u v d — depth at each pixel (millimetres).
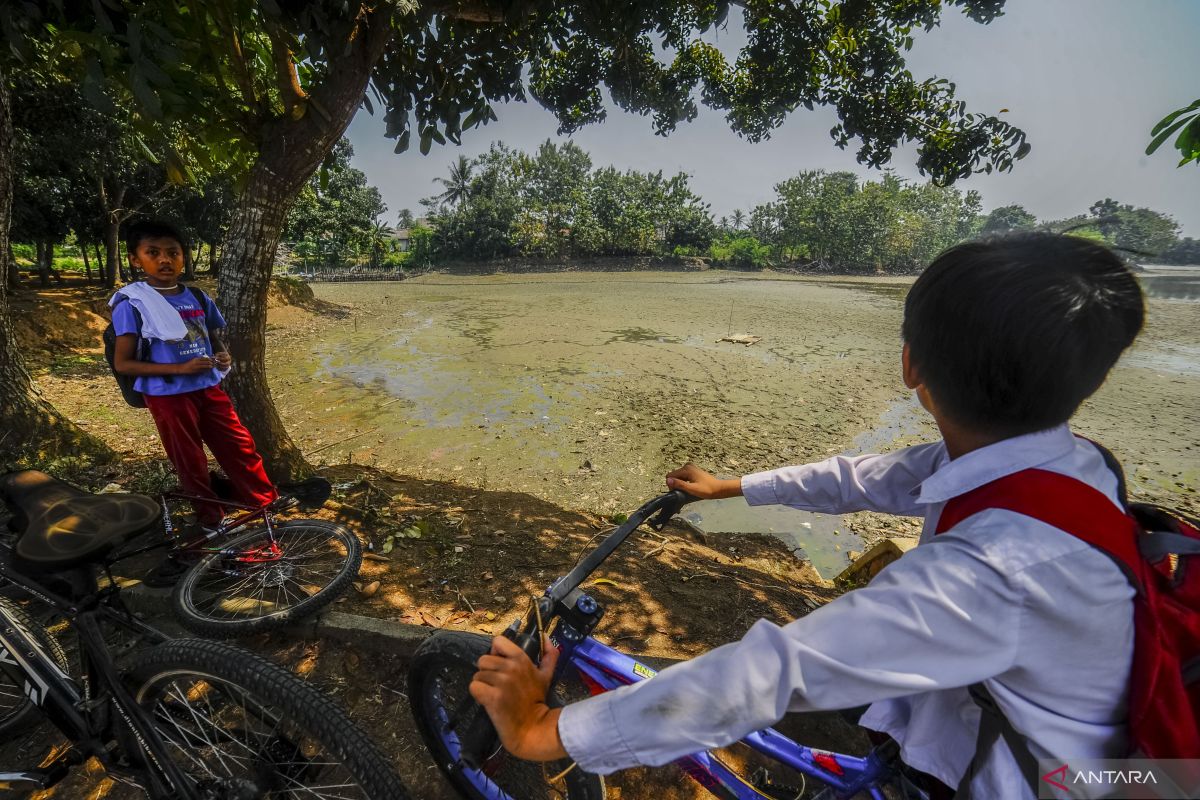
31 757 2104
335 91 3590
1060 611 680
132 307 2900
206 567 2816
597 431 8570
